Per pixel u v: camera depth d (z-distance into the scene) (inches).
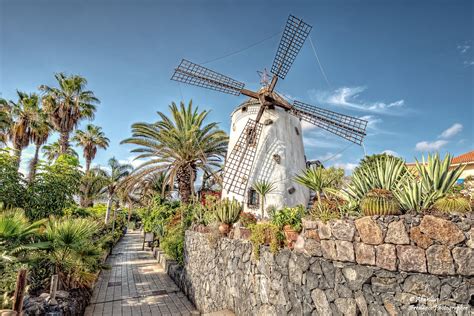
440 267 101.3
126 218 2097.7
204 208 454.3
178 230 546.9
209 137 745.6
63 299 231.3
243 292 218.5
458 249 99.3
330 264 139.2
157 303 334.3
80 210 632.4
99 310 302.8
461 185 181.8
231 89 595.8
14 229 211.9
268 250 189.3
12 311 147.7
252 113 599.5
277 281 175.6
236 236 248.5
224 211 293.3
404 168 177.6
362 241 125.8
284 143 555.8
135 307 316.8
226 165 580.4
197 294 325.4
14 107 813.9
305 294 150.5
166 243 577.6
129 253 766.5
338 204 179.2
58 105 964.0
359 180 180.2
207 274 303.0
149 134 711.1
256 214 489.7
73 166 473.7
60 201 418.6
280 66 590.2
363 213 137.6
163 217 829.8
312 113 592.4
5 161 367.9
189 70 583.2
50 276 248.2
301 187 547.8
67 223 261.6
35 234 242.4
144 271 523.5
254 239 204.4
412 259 108.5
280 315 168.6
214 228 299.3
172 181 695.1
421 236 108.3
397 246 113.7
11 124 804.6
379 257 118.0
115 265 579.8
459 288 96.9
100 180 1219.2
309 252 152.8
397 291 110.7
